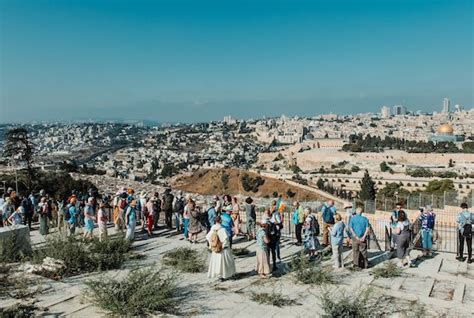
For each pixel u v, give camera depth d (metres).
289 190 89.94
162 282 12.24
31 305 10.59
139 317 10.25
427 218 16.11
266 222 13.62
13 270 12.95
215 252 13.01
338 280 13.34
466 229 15.19
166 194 20.97
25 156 65.62
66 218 18.98
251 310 10.80
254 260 15.39
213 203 19.50
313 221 15.91
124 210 19.73
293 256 16.03
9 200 19.50
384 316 10.55
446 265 15.03
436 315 10.76
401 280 13.32
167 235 19.41
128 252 15.73
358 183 110.00
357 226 14.55
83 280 12.67
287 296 11.80
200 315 10.46
